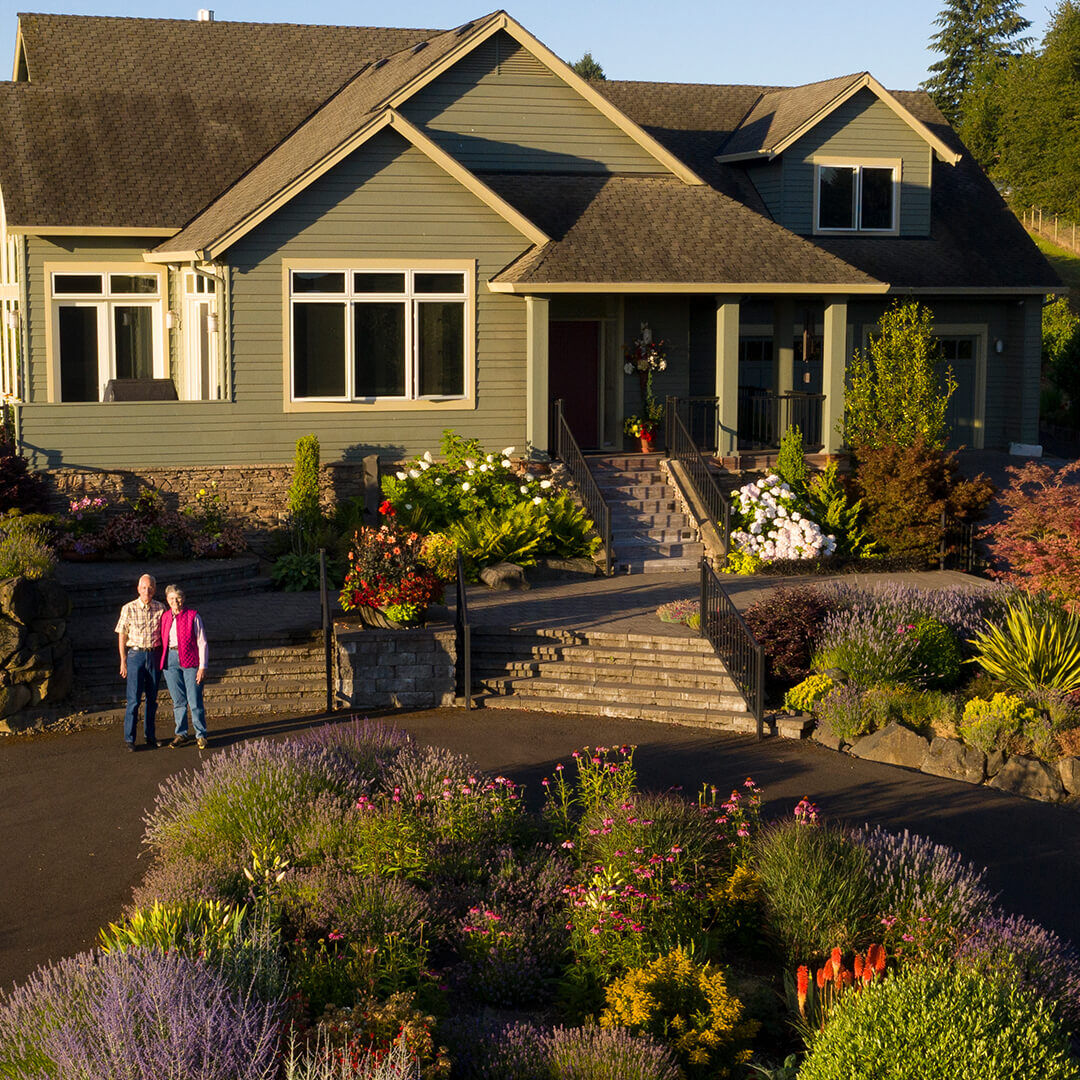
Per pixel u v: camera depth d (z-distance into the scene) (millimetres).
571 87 25500
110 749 14766
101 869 11492
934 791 14008
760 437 28062
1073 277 65375
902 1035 7461
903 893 10258
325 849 10836
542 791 13531
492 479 22656
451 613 18172
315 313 22391
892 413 25766
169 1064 6914
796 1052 8750
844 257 29562
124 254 25984
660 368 26547
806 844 10562
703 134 32062
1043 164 74375
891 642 16531
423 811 11469
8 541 16578
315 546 21266
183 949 8539
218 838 11094
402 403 23094
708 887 10492
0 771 14055
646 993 8672
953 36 82688
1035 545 17516
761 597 19516
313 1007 8523
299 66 30219
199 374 24641
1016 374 32031
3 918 10523
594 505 22500
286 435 22516
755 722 15766
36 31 28734
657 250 23906
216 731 15484
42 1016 7555
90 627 17562
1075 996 9023
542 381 23422
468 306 23266
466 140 25000
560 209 24406
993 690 16109
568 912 10047
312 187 22047
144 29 29906
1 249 28672
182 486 21859
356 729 13195
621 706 16297
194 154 26828
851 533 23125
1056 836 12859
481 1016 8812
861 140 30234
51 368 25812
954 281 29812
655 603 19453
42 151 25703
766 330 29188
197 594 19234
